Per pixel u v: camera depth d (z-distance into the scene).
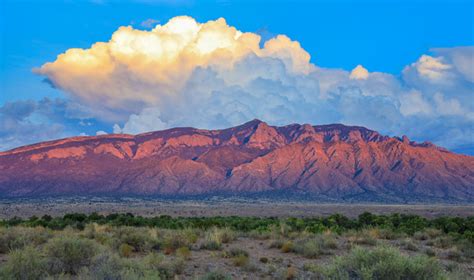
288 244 21.20
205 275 13.77
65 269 14.02
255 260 18.64
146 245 20.73
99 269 11.66
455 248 22.03
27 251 13.09
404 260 10.52
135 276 11.36
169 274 14.58
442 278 10.85
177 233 24.66
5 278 11.82
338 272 10.77
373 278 10.34
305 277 14.69
